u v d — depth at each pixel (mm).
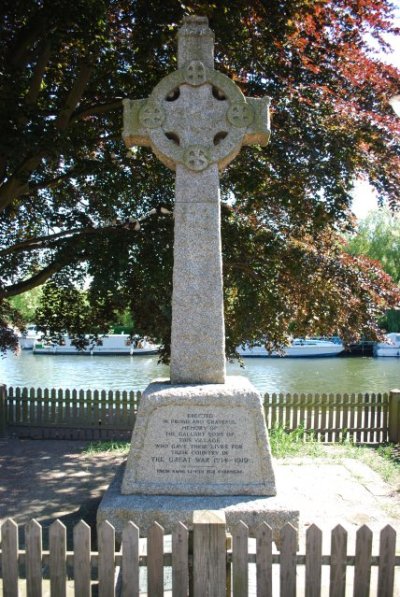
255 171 8516
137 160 9805
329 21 8734
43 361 34375
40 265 11781
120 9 8547
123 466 5426
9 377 26031
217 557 3242
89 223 9781
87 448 9750
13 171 8977
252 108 5031
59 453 9328
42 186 9711
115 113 9594
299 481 7180
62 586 3400
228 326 9477
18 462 8625
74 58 9352
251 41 8305
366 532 3375
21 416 11781
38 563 3391
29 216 11742
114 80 9164
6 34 8523
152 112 5023
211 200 4949
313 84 8398
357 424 10758
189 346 4930
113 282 8312
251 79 8586
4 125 7609
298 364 32688
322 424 10797
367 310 9578
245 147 8219
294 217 9039
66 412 11625
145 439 4656
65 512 6121
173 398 4641
